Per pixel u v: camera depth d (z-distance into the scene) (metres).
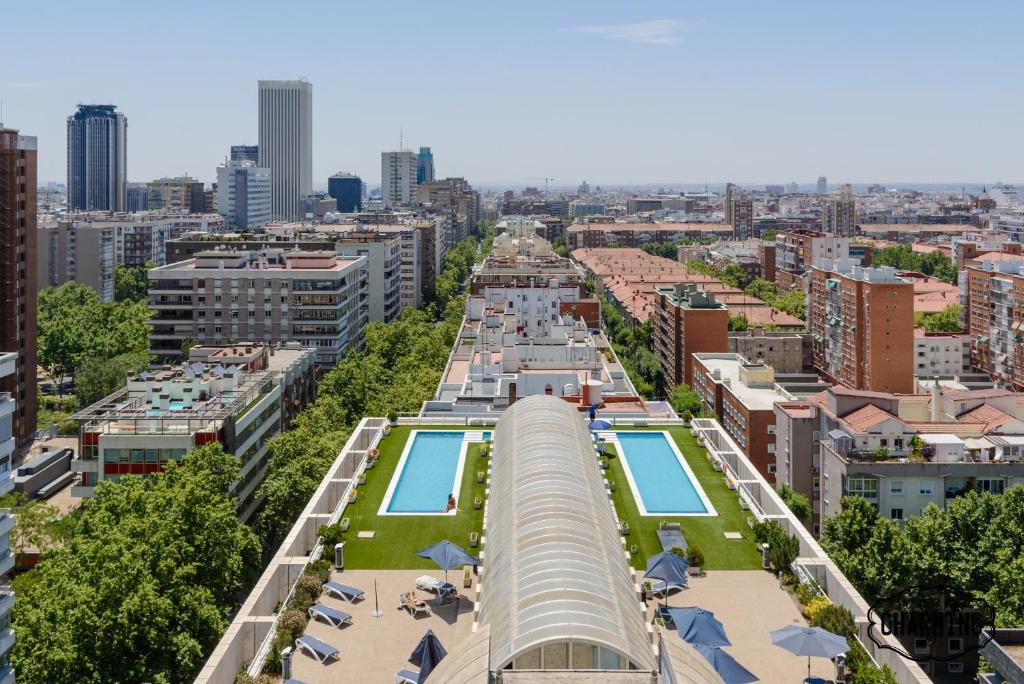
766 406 198.88
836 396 162.50
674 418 159.38
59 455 186.88
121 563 100.00
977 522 129.12
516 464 106.12
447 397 192.12
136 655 99.50
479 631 75.88
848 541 135.75
